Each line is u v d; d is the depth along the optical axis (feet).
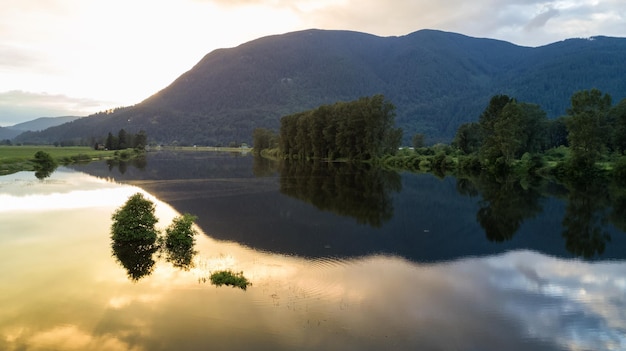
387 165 355.56
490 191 203.21
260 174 273.95
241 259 90.02
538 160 277.03
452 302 70.08
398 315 64.18
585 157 244.01
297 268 84.99
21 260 86.94
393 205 162.09
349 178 252.21
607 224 132.16
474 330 60.54
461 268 88.22
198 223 124.77
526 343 57.57
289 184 219.20
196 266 84.84
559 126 412.77
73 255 90.79
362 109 380.17
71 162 372.38
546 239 113.50
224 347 53.47
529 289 77.10
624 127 282.77
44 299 67.26
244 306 65.82
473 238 114.01
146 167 334.03
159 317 61.41
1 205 147.64
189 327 58.44
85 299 67.51
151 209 105.70
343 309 65.82
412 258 94.53
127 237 100.12
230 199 168.45
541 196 187.62
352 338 56.85
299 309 65.21
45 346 52.95
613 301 72.18
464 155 362.53
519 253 100.01
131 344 53.78
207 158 495.41
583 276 84.69
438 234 117.50
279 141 522.47
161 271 81.35
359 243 106.22
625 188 211.82
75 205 149.69
